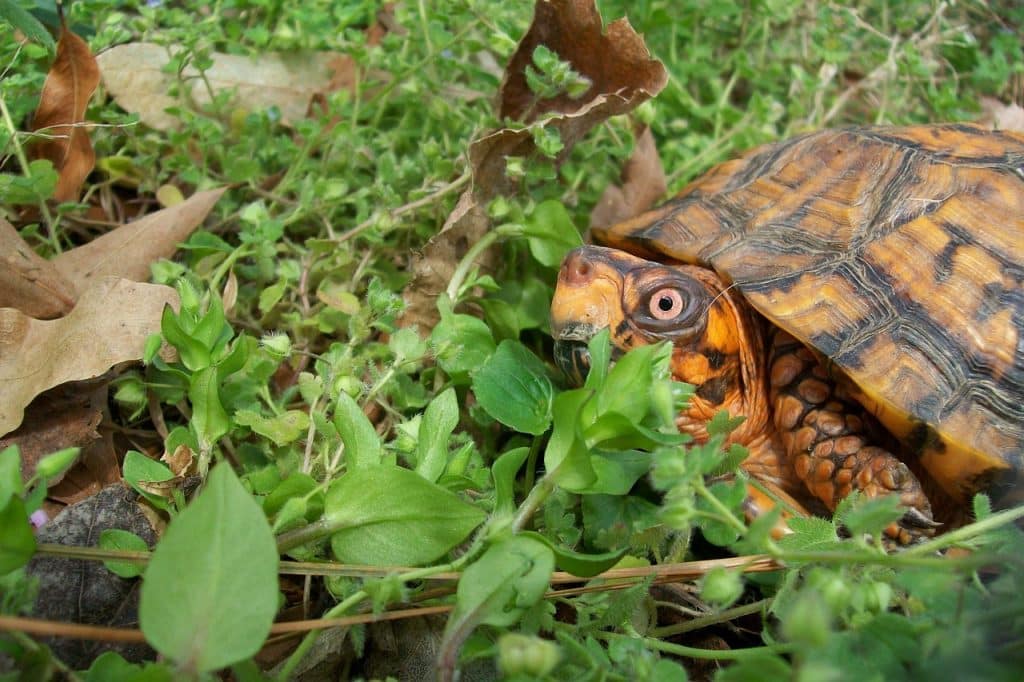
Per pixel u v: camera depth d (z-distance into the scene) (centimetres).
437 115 33
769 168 30
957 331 27
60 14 29
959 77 41
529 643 20
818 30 38
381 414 29
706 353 28
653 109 33
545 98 31
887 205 28
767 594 25
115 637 21
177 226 30
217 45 36
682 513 21
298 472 24
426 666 24
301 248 31
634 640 23
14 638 21
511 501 23
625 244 30
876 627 22
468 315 29
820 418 27
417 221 31
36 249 30
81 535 24
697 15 39
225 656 20
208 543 20
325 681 24
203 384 25
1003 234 28
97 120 32
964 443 26
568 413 23
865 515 21
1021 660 21
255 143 33
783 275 28
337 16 34
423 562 23
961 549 26
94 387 27
